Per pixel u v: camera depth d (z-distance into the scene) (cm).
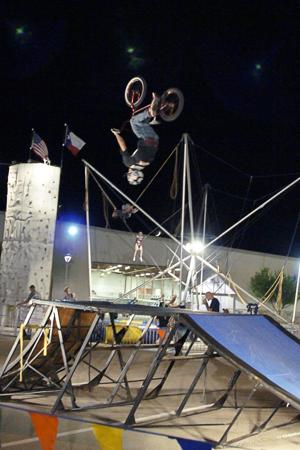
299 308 4438
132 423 781
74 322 965
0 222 3064
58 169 2228
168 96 762
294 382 748
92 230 3531
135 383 1247
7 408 880
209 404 1062
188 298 2948
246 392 1229
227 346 752
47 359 991
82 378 1259
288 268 4691
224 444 759
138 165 798
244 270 4356
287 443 799
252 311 2316
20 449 709
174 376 1392
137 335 1820
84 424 849
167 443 770
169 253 3788
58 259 2950
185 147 2355
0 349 1639
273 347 857
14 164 2267
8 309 2184
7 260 2214
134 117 779
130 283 4253
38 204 2183
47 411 876
